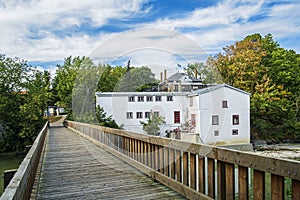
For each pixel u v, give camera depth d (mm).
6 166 12234
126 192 3004
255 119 18859
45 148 6863
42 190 3143
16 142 16984
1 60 18250
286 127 19406
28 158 2539
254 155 1883
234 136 15336
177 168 2969
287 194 2736
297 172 1548
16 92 18359
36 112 17891
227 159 2162
